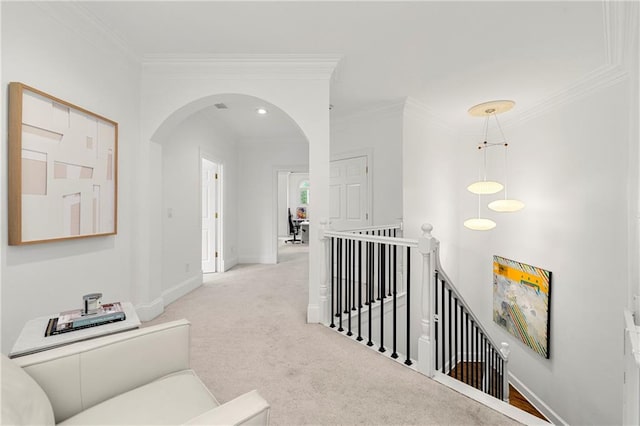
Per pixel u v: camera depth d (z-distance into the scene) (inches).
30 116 67.2
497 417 56.1
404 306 143.9
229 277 177.8
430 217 163.9
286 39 91.3
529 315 148.9
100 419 36.5
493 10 77.2
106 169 88.8
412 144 151.5
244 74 104.3
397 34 88.4
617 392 106.0
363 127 159.5
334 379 68.7
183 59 101.5
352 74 114.7
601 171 111.0
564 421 128.8
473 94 134.1
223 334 93.8
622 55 92.9
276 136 212.8
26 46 67.5
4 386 28.5
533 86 123.4
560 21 81.0
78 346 40.9
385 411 57.8
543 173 141.9
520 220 157.6
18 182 64.2
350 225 166.4
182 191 142.6
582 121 119.5
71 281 79.2
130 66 99.4
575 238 123.3
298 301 129.5
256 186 222.7
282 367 74.0
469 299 185.8
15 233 63.8
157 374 46.5
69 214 76.9
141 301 105.2
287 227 423.5
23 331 50.8
